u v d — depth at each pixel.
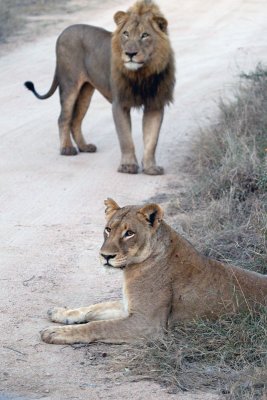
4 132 18.69
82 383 8.15
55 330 9.04
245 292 9.20
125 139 15.78
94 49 16.41
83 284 10.72
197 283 9.11
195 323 9.04
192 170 15.71
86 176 15.57
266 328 8.78
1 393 7.89
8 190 14.71
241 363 8.47
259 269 10.63
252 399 7.67
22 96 22.06
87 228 12.87
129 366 8.45
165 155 16.86
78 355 8.73
